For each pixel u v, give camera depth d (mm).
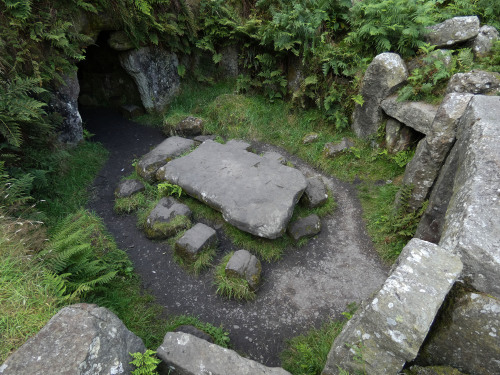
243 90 7984
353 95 6266
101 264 4074
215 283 4176
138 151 6812
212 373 2576
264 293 4137
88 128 7496
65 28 5383
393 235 4750
